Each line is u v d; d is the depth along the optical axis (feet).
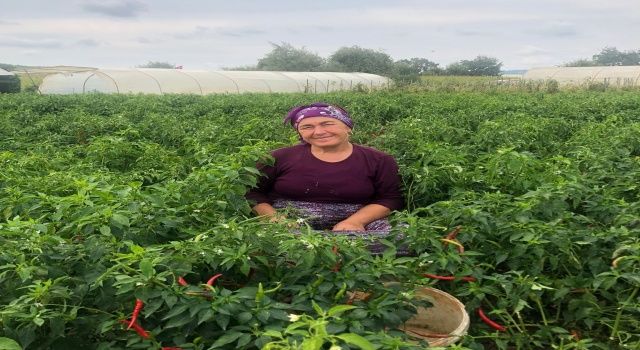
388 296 10.12
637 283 11.08
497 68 259.80
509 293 11.78
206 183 15.33
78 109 49.26
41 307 8.79
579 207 16.66
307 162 17.95
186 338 9.32
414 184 19.24
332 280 10.26
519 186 18.31
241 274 11.34
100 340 9.63
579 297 12.62
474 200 16.16
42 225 11.19
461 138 28.50
